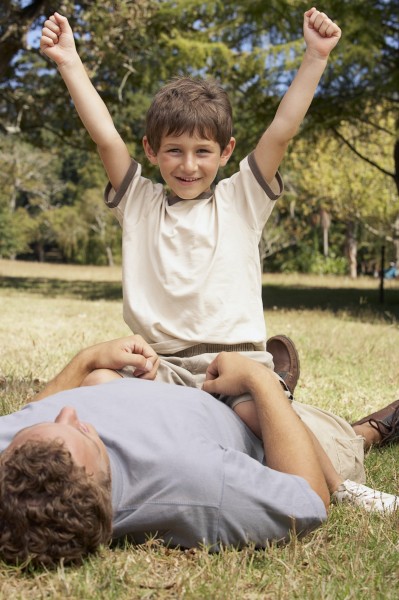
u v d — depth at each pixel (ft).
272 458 8.45
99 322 34.96
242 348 10.42
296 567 7.51
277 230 157.69
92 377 9.75
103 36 53.98
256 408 8.87
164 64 62.54
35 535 6.44
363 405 17.48
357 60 52.24
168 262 10.36
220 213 10.59
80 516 6.48
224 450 8.05
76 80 10.91
